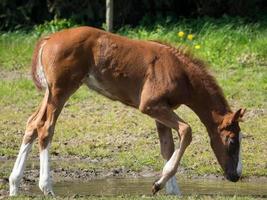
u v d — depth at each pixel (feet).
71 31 42.55
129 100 43.09
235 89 65.57
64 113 60.90
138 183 45.29
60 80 41.88
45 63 42.22
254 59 73.41
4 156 51.29
